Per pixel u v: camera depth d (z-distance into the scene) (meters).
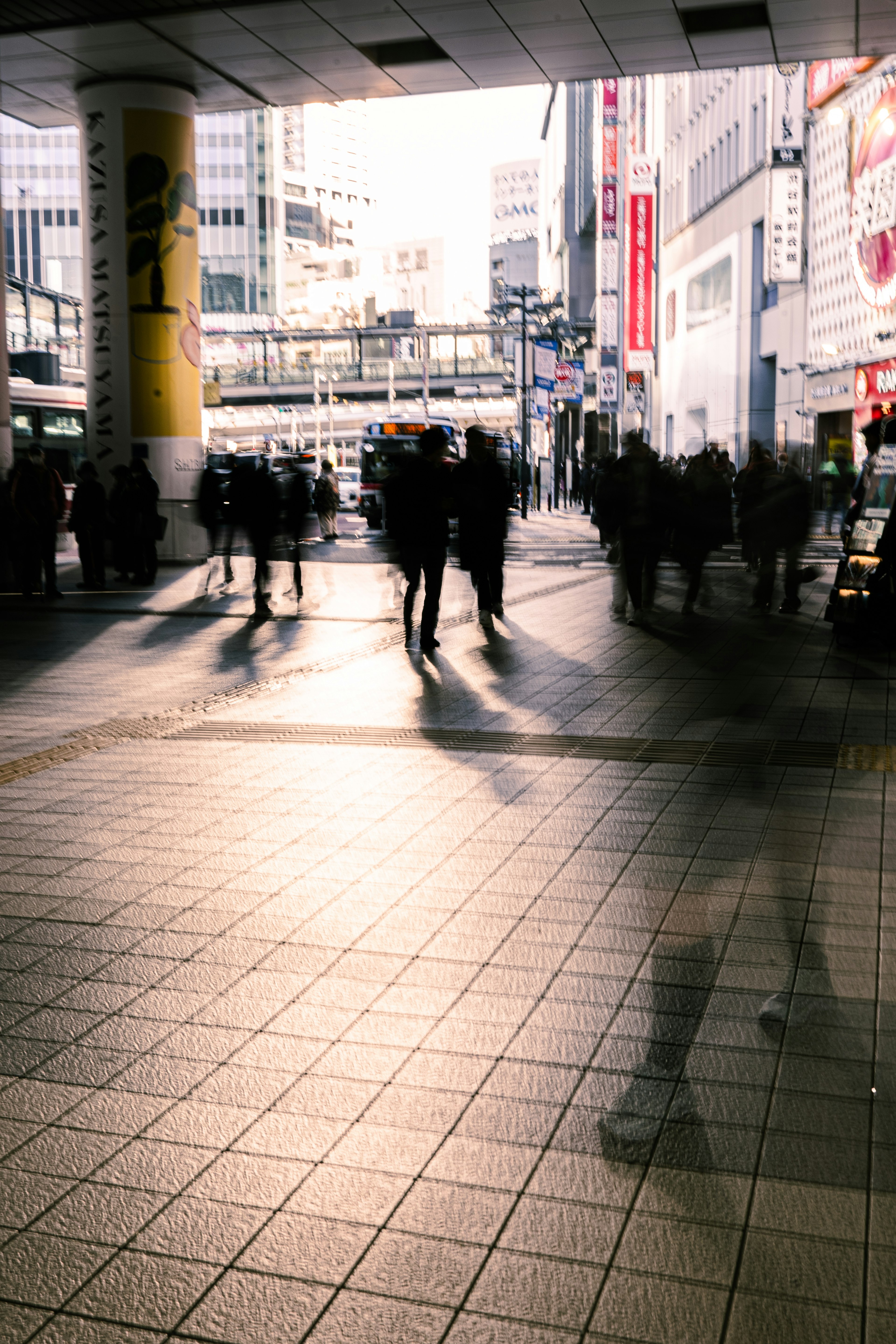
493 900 4.79
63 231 133.00
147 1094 3.35
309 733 7.89
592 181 106.94
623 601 13.85
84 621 13.98
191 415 20.67
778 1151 3.01
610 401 65.00
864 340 29.83
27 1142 3.12
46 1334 2.42
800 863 5.11
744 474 17.81
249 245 138.88
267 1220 2.77
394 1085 3.37
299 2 15.23
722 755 7.16
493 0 14.95
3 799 6.38
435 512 11.17
